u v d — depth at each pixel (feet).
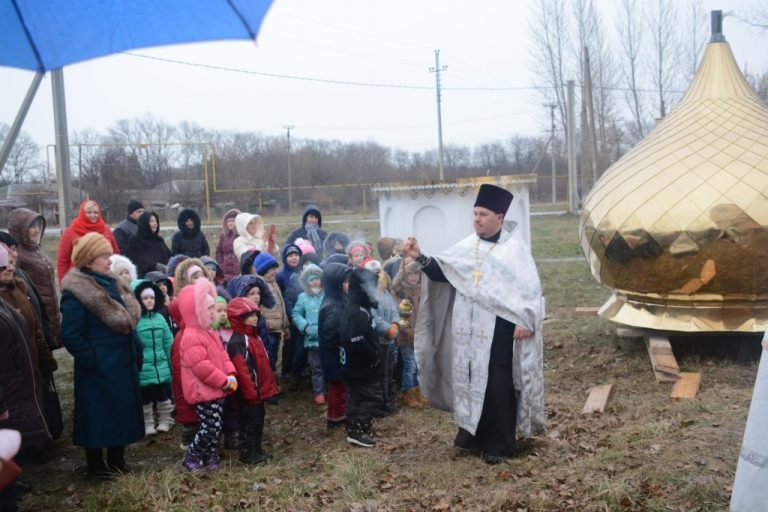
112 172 144.05
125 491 16.81
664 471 15.74
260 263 25.13
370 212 141.59
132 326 17.72
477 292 17.35
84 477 18.51
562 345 29.45
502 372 17.47
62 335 16.97
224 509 16.01
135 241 28.86
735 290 23.76
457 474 16.99
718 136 24.73
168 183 152.35
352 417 20.18
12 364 15.46
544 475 16.39
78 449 20.89
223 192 143.84
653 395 22.31
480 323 17.52
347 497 16.14
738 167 23.59
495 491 15.57
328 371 21.54
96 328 17.39
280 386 26.76
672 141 25.52
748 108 25.61
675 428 18.57
